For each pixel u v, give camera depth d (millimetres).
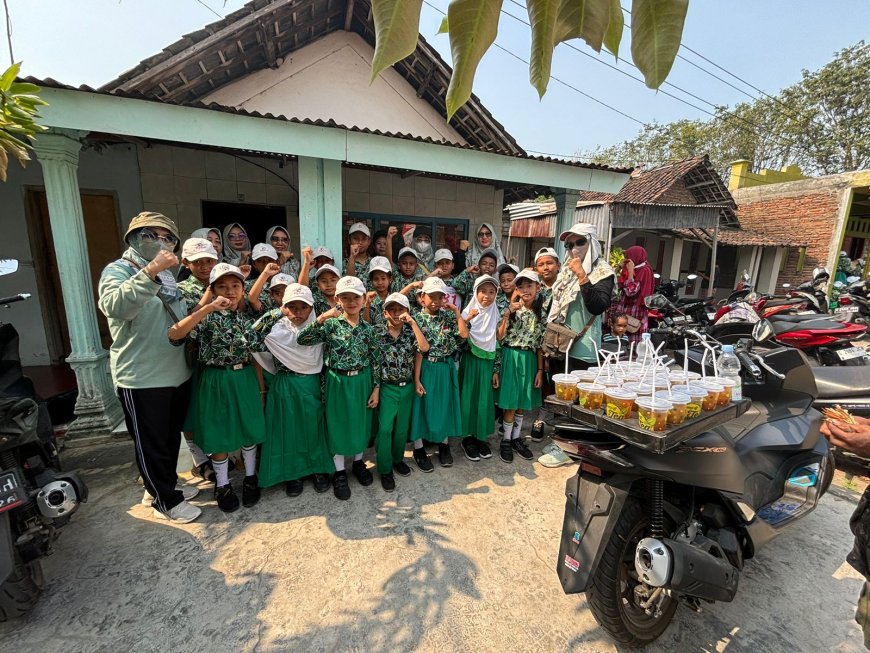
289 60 4781
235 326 2484
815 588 2100
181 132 3205
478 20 421
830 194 11438
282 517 2529
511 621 1856
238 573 2088
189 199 5156
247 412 2547
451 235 6500
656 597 1741
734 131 18688
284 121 3414
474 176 4305
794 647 1776
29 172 4738
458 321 3000
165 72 3863
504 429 3332
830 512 2738
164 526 2434
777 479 2148
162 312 2350
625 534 1670
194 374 2604
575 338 2967
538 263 3432
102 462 3137
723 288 13148
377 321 3078
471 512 2607
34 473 1904
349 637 1760
